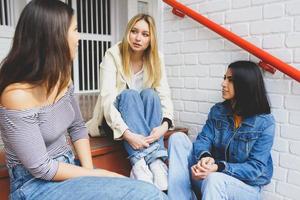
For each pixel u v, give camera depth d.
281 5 1.45
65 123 1.03
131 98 1.49
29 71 0.87
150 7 5.02
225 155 1.44
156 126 1.53
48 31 0.87
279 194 1.55
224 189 1.22
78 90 4.57
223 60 1.71
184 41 1.90
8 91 0.85
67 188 0.87
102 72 1.66
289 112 1.48
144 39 1.61
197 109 1.88
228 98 1.43
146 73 1.70
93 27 4.67
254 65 1.40
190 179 1.48
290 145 1.49
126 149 1.50
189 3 1.85
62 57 0.89
